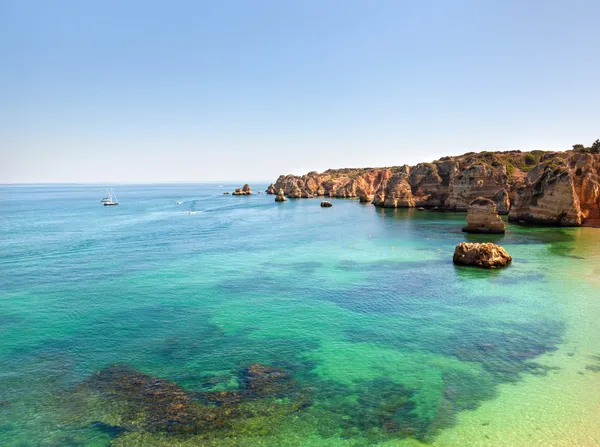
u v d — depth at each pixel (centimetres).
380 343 2711
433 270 4644
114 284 4212
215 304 3547
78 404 2020
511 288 3881
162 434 1783
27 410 1978
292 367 2397
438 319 3123
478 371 2306
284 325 3047
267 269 4822
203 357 2533
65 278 4466
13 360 2503
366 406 1983
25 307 3491
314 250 5975
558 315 3161
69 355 2572
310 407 1981
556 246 5791
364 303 3528
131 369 2381
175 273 4666
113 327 3031
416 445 1688
